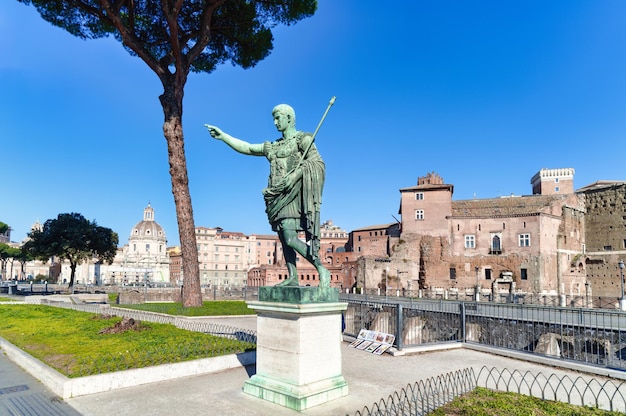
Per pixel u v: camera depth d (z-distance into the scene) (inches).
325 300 298.8
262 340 306.0
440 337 810.2
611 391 358.6
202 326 603.2
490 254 2428.6
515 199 2620.6
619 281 2460.6
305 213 306.3
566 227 2503.7
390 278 2546.8
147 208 5113.2
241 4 946.1
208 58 1094.4
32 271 4827.8
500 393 335.6
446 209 2566.4
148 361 378.6
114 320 665.0
